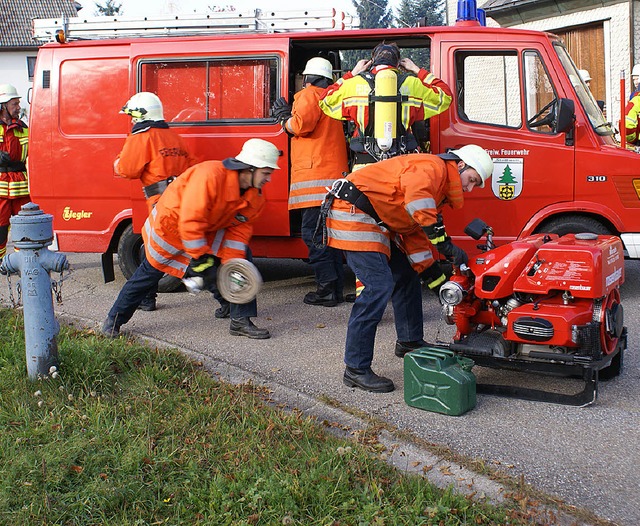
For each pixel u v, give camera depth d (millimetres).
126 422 3930
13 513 3131
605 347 4434
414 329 5273
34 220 4309
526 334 4324
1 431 3811
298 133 6344
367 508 3123
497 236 6637
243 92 6977
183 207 4836
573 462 3697
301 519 3123
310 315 6473
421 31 6703
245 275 4684
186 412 4070
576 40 13258
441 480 3498
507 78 6605
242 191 5141
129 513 3184
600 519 3154
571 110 6125
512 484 3424
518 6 13578
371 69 5855
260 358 5344
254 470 3438
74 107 7246
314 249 6605
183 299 7102
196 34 7453
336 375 4977
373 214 4570
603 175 6367
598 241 4598
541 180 6508
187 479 3398
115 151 7152
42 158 7336
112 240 7336
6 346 5035
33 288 4398
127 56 7152
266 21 7363
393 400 4535
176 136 6254
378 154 5789
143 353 4961
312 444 3771
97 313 6512
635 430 4059
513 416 4266
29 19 42469
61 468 3445
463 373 4309
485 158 4617
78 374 4516
